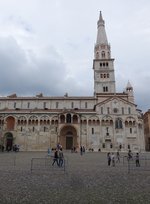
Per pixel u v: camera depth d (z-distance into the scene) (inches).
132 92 4616.1
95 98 4613.7
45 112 4133.9
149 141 4601.4
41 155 2488.9
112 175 993.5
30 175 981.8
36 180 847.1
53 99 4655.5
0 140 3976.4
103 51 5064.0
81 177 928.9
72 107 4608.8
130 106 4138.8
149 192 643.5
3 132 4015.8
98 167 1357.0
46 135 4042.8
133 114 4084.6
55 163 1534.2
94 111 4173.2
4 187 706.8
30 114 4126.5
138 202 534.9
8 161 1740.9
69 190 669.9
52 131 4065.0
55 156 1370.6
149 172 1107.3
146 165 1491.1
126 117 4077.3
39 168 1264.8
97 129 4050.2
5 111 4156.0
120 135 3996.1
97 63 4953.3
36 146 3976.4
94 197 585.0
